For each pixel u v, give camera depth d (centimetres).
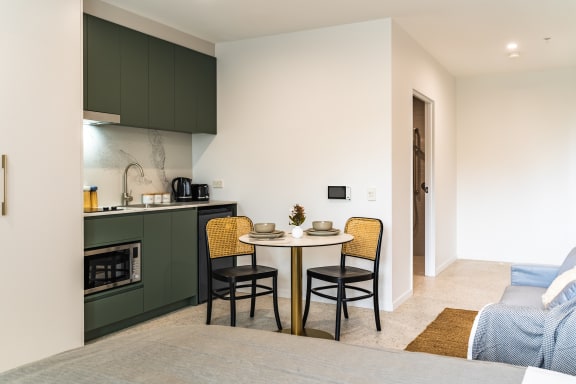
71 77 310
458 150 665
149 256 382
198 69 468
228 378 116
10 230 276
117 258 354
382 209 414
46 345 296
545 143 615
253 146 477
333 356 131
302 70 449
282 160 462
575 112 597
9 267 276
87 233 329
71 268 311
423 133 700
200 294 441
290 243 309
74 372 121
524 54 532
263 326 372
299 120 452
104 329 352
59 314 303
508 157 636
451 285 507
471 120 656
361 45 421
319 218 444
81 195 317
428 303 436
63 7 304
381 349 138
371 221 369
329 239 328
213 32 452
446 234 608
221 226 383
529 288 309
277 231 346
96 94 359
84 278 329
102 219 340
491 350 200
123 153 427
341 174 432
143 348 138
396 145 422
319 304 437
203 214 444
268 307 429
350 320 385
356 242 375
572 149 600
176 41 443
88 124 393
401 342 331
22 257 282
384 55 411
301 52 449
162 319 392
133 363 127
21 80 280
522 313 196
